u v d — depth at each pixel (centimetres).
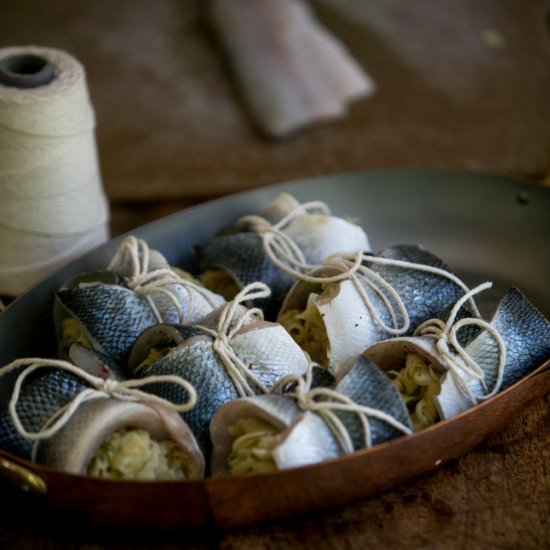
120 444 71
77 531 74
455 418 71
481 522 73
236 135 125
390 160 121
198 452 72
